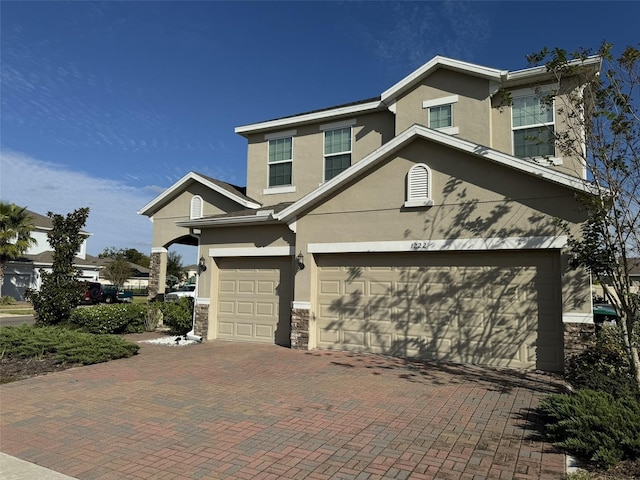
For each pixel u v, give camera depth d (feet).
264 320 43.14
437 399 24.09
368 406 23.00
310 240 38.96
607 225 24.56
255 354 37.04
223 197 56.44
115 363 34.01
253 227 43.52
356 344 37.32
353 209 37.24
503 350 31.71
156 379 29.01
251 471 15.69
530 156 40.81
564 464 16.03
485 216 32.12
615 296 29.37
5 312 88.53
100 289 118.93
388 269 36.50
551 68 27.50
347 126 50.70
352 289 37.86
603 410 17.51
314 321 39.06
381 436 18.88
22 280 121.19
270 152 55.36
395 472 15.53
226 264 45.78
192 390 26.27
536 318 30.91
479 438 18.54
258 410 22.48
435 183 34.06
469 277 33.32
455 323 33.50
